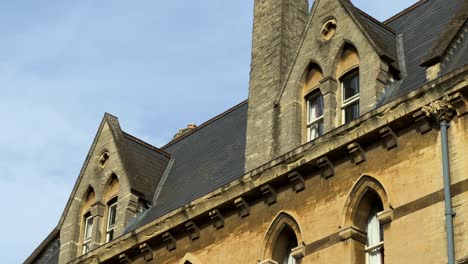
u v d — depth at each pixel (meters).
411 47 36.94
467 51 33.12
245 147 40.38
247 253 36.41
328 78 36.69
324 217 34.50
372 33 36.34
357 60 36.50
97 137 44.72
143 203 42.28
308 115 37.78
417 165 32.53
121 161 42.94
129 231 40.88
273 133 37.97
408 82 35.12
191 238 38.44
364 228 33.94
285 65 39.94
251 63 41.16
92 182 44.03
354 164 34.28
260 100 39.47
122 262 40.44
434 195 31.72
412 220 31.97
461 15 33.91
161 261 39.19
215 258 37.31
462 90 31.75
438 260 30.84
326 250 34.03
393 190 32.81
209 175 40.97
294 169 35.47
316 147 34.97
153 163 44.22
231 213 37.50
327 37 37.78
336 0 37.62
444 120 32.12
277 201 36.19
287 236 36.09
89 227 44.00
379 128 33.50
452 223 30.80
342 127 34.38
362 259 33.56
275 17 41.41
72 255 43.53
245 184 36.75
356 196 33.94
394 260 31.94
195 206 38.19
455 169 31.45
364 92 35.44
